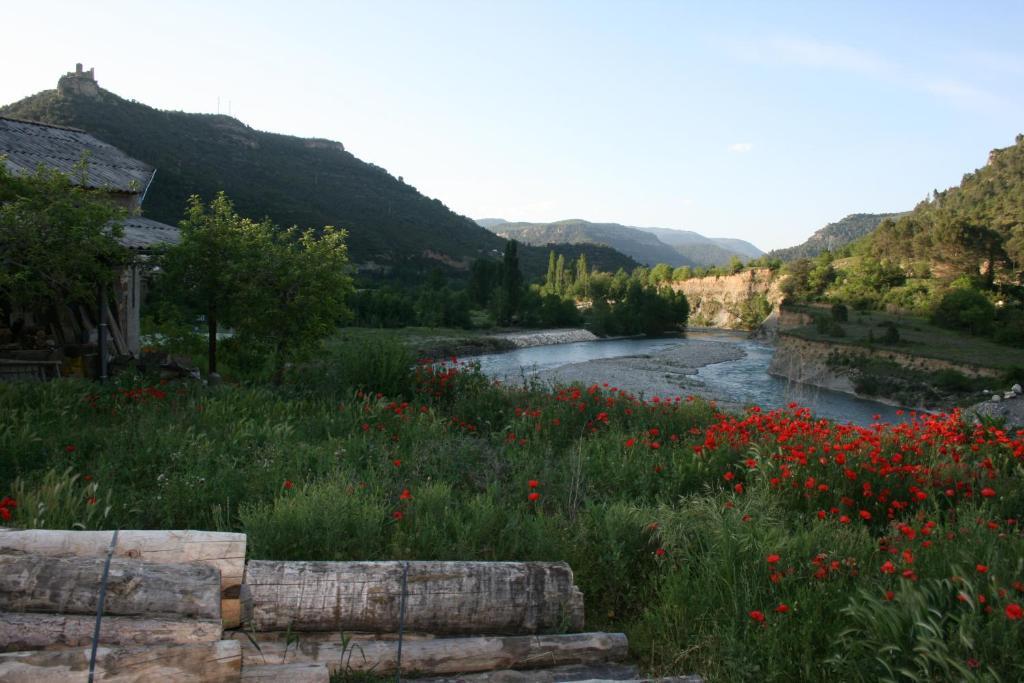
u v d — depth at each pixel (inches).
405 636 141.8
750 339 3009.4
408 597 141.9
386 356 436.5
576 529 199.3
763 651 135.5
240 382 480.7
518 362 1859.0
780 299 3331.7
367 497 208.2
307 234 514.6
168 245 476.7
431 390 426.0
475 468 270.4
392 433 325.4
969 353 1398.9
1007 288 2249.0
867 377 1341.0
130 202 607.2
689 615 156.9
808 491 227.1
